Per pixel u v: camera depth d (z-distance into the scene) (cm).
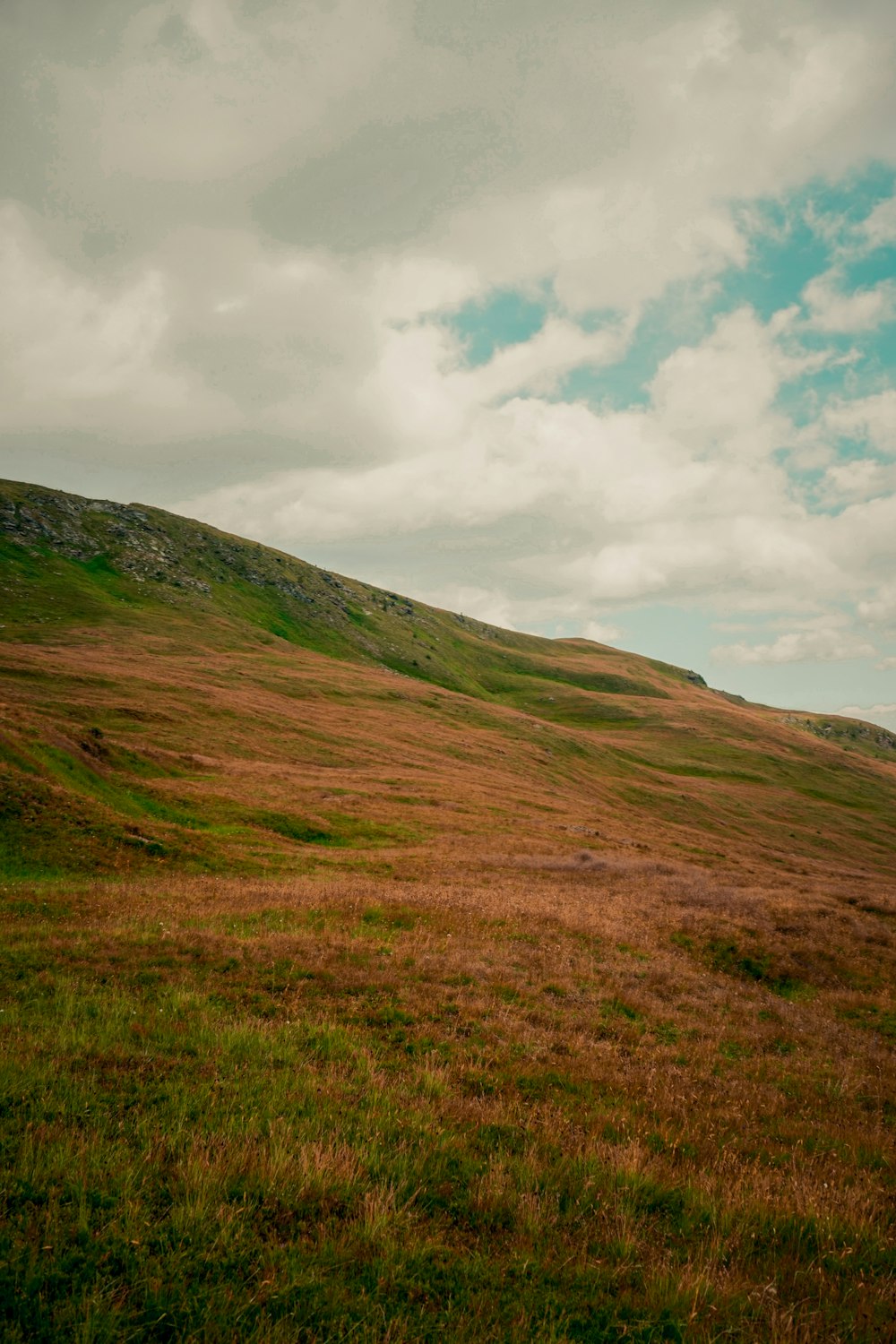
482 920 2120
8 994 1110
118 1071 848
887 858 10556
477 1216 645
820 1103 1162
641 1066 1191
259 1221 593
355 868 3262
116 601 15900
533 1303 534
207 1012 1091
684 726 18462
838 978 2114
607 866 3803
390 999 1305
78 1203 582
